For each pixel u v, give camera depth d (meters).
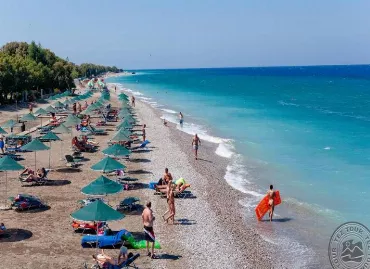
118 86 144.50
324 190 24.98
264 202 20.50
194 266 15.44
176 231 18.69
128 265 14.50
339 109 68.12
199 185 25.84
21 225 18.14
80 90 105.31
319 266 15.85
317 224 19.98
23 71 66.19
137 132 44.12
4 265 14.52
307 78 194.00
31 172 25.08
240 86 136.75
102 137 40.19
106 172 27.17
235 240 18.09
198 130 46.66
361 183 26.19
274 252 17.09
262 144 38.66
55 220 18.83
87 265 14.75
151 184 24.34
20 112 55.47
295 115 60.19
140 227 18.61
